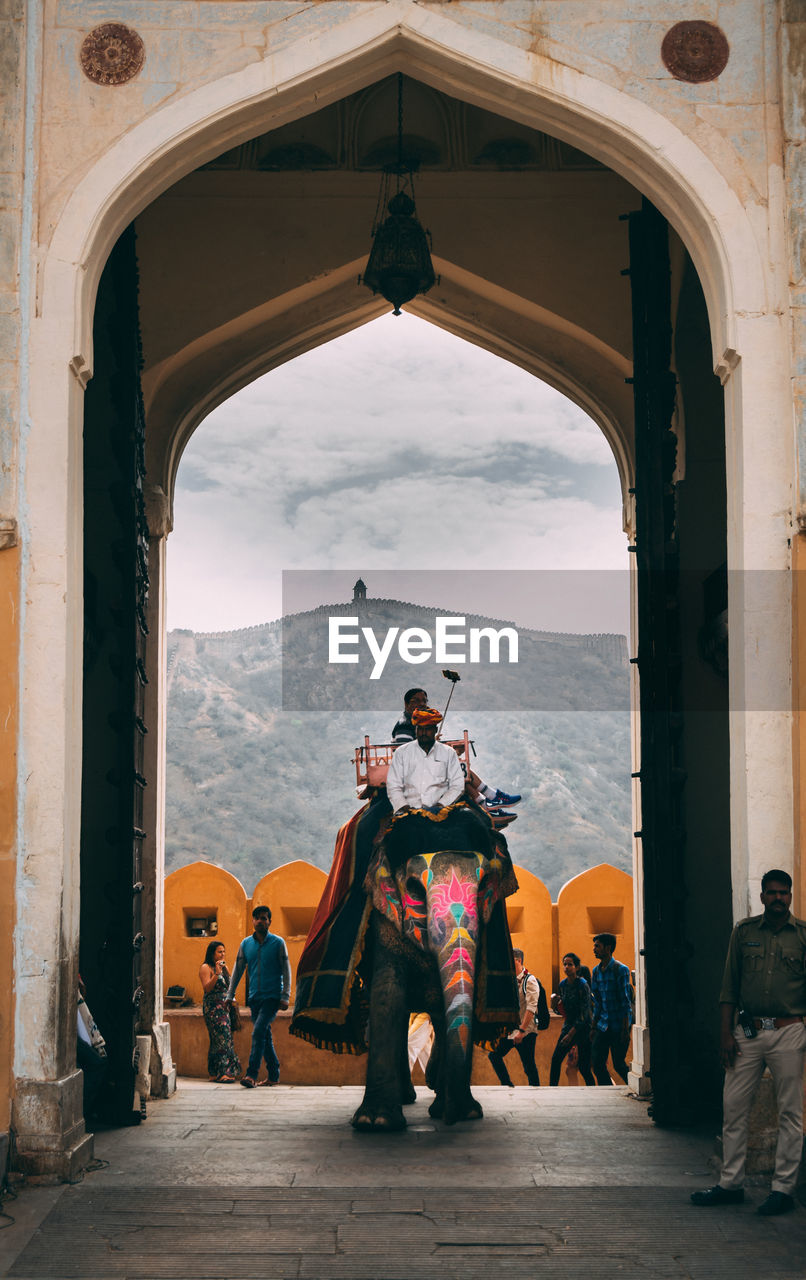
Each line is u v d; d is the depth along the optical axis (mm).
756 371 7129
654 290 8641
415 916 7809
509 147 10578
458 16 7410
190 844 51469
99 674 10031
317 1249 5645
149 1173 6828
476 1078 13133
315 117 10570
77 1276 5328
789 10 7344
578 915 13719
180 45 7352
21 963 6695
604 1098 9570
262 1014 11195
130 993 8422
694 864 9766
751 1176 6645
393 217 8789
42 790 6805
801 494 6992
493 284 10539
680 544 10141
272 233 10555
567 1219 6059
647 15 7418
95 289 7363
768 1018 6219
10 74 7156
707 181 7277
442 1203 6293
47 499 6957
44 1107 6605
